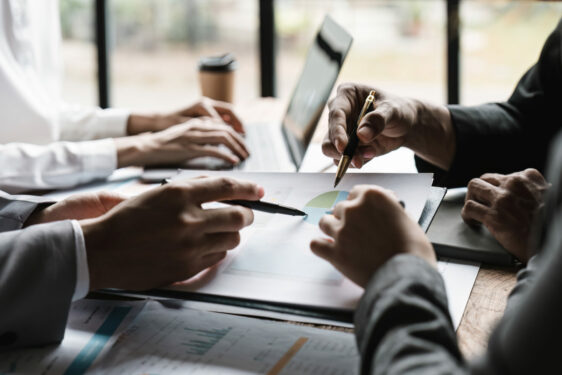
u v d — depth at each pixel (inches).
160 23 154.3
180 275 24.7
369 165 42.5
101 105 111.1
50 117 50.0
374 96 37.9
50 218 30.1
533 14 122.3
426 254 21.3
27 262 23.1
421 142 38.4
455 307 24.0
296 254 26.1
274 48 101.3
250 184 27.3
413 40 149.3
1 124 48.8
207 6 152.4
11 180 40.0
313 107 44.3
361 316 19.6
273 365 21.0
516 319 13.5
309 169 43.1
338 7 128.5
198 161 46.7
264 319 24.4
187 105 54.6
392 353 17.3
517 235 27.3
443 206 32.9
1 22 50.1
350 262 22.3
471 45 129.5
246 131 56.3
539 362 12.8
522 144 39.2
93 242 24.0
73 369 21.3
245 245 27.4
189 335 23.2
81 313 25.1
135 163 44.4
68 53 161.3
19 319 22.5
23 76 51.4
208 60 66.9
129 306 25.5
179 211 24.9
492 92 133.9
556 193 15.8
